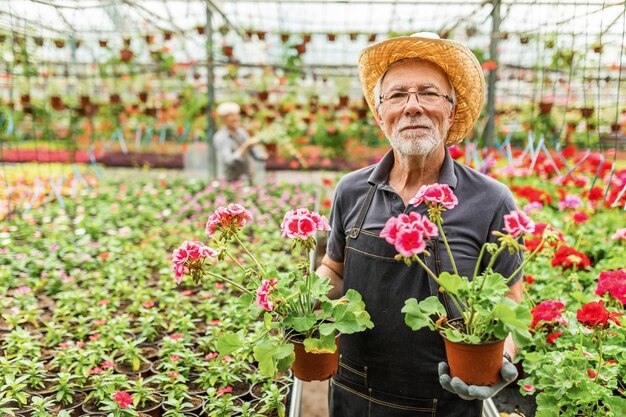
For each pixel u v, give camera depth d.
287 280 1.89
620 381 2.44
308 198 7.16
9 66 6.01
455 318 1.80
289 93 9.12
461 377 1.59
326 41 8.16
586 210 4.69
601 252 4.14
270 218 6.05
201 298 3.81
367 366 2.02
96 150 9.95
